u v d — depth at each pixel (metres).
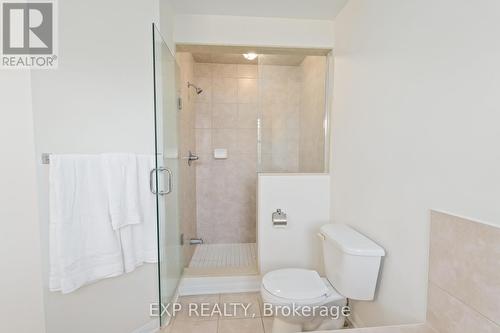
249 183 3.02
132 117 1.52
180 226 2.04
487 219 0.77
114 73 1.48
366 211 1.45
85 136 1.42
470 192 0.82
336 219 1.89
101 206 1.32
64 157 1.20
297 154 2.28
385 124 1.27
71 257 1.22
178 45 1.94
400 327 0.99
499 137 0.73
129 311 1.51
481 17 0.78
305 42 1.99
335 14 1.91
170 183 1.61
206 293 2.02
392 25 1.21
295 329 1.43
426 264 1.01
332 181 1.98
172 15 1.85
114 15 1.47
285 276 1.50
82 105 1.40
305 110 2.27
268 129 2.27
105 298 1.44
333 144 1.96
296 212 2.03
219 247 2.89
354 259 1.27
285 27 1.99
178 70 1.98
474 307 0.81
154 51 1.29
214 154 2.95
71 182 1.22
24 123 1.17
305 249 2.05
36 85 1.23
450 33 0.89
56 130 1.31
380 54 1.31
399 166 1.16
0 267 1.16
